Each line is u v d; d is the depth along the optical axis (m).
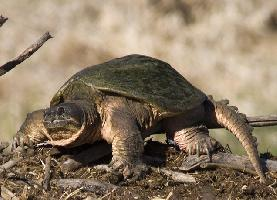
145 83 23.20
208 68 67.06
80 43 66.25
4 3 71.56
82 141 22.92
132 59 24.16
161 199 21.83
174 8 74.94
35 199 21.70
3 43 65.75
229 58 69.56
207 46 70.94
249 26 75.94
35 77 60.12
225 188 22.69
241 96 63.12
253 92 64.06
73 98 23.44
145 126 23.38
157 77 23.58
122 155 22.48
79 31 68.75
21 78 59.62
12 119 53.47
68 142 22.67
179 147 23.95
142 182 22.47
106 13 72.19
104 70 23.39
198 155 23.34
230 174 23.06
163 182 22.62
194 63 67.69
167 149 24.16
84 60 64.88
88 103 22.94
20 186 22.27
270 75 67.38
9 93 57.72
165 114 23.14
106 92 23.00
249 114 60.03
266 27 77.06
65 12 71.50
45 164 23.09
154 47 68.62
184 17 75.00
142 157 22.91
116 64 23.77
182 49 69.38
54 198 21.69
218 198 22.34
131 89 22.89
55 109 22.45
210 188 22.69
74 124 22.30
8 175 22.44
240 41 73.31
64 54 64.50
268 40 75.19
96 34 69.00
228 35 73.44
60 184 22.17
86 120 22.55
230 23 75.06
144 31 70.81
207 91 63.56
